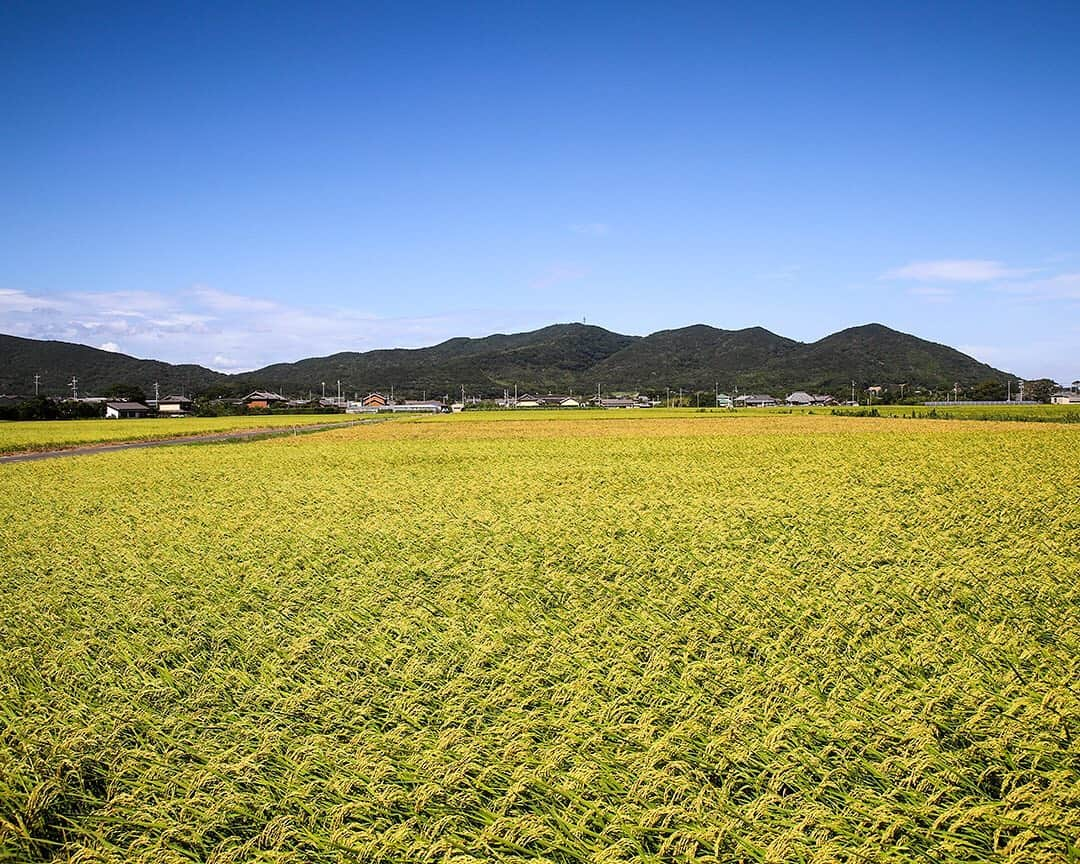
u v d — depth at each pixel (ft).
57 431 239.91
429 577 42.50
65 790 20.76
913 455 111.34
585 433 199.82
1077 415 272.31
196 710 25.13
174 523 61.52
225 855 17.54
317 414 475.72
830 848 16.96
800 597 36.19
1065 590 36.55
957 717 23.18
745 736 21.89
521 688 25.77
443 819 18.28
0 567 46.42
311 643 31.35
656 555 46.21
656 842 17.95
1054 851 16.88
